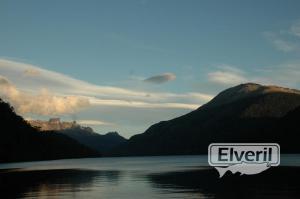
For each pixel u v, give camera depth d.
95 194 57.56
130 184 73.06
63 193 59.28
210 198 50.34
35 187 68.75
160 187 65.81
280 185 62.75
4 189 65.94
